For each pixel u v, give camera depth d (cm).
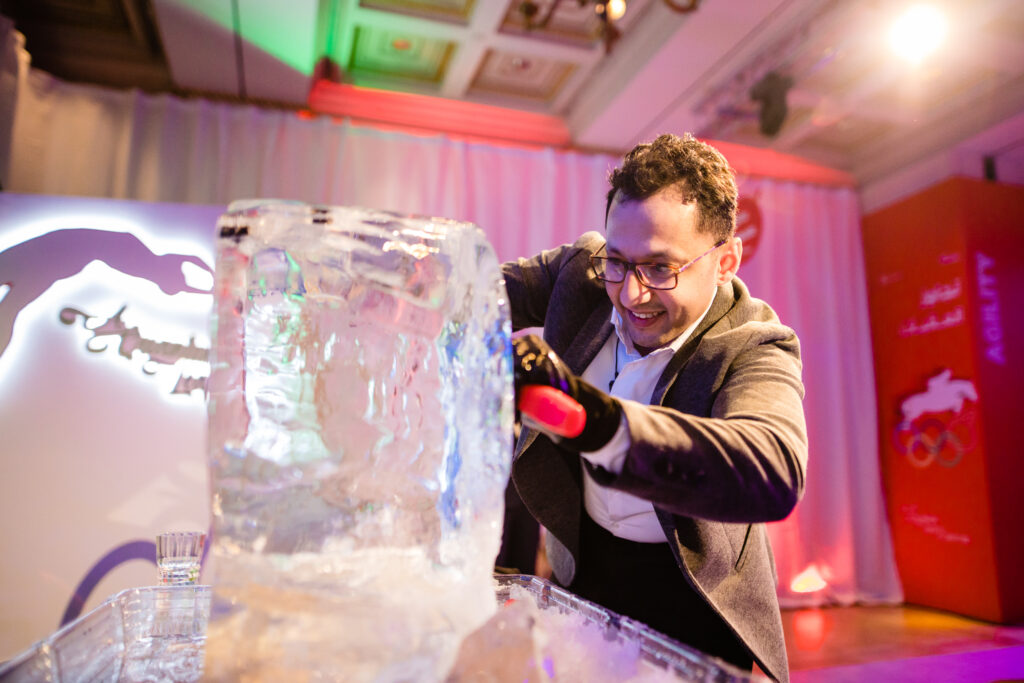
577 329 100
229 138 330
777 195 406
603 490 93
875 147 407
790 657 267
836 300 402
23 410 219
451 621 43
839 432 385
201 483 226
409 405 48
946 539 355
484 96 365
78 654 48
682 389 82
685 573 78
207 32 283
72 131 309
